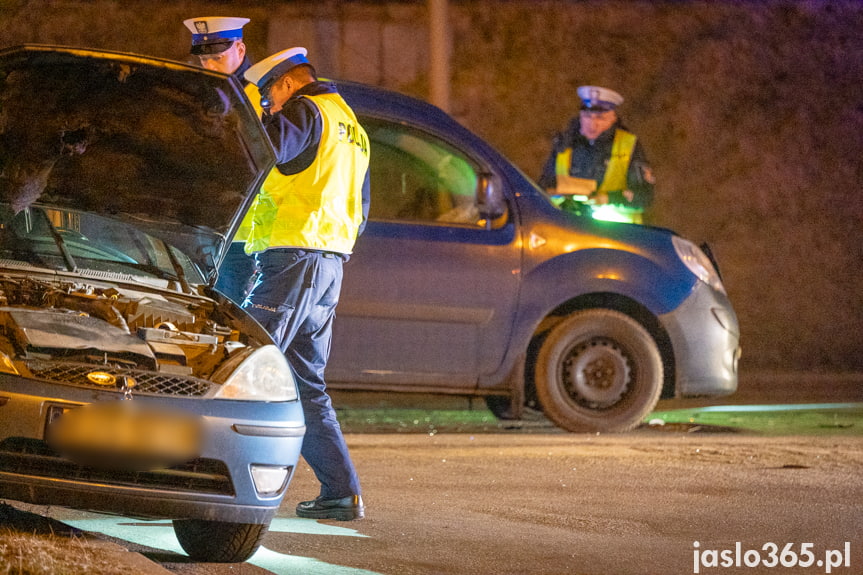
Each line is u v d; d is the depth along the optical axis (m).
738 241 36.84
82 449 9.33
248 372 10.21
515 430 21.12
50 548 9.34
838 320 37.00
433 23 29.98
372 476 15.51
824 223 37.28
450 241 19.08
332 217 12.16
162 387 9.81
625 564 10.87
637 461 16.98
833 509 13.63
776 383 31.31
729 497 14.27
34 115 11.29
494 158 19.69
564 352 20.11
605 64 37.00
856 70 38.12
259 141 11.29
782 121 37.53
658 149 36.84
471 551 11.30
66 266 11.94
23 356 9.75
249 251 12.22
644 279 20.09
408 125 19.23
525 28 36.69
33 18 34.06
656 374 20.28
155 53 34.69
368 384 18.73
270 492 10.11
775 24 37.84
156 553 10.78
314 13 35.97
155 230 11.95
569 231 19.84
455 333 19.08
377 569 10.52
